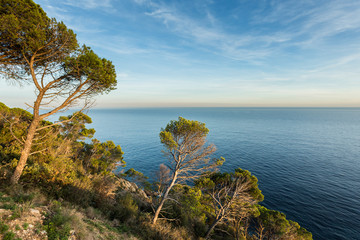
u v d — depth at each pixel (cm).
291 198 3444
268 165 5616
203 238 1293
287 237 1469
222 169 5225
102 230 622
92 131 2502
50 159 1079
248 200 1444
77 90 745
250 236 1666
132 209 1070
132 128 18650
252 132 13562
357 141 9981
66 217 521
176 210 1484
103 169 2102
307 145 8838
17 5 555
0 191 554
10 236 356
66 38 680
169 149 1259
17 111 1534
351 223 2669
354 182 4309
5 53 644
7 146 1049
